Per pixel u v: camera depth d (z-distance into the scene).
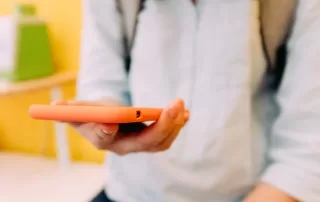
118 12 0.56
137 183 0.54
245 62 0.47
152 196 0.53
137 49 0.53
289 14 0.46
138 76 0.53
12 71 0.86
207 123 0.49
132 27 0.54
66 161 1.00
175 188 0.51
